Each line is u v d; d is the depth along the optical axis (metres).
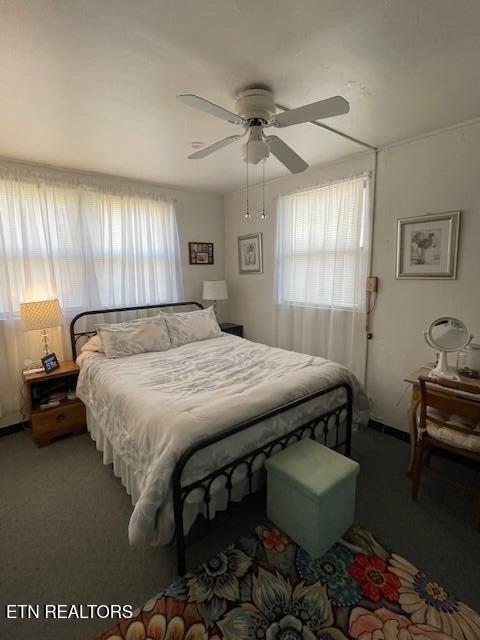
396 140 2.51
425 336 2.27
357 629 1.31
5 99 1.82
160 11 1.21
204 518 1.85
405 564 1.59
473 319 2.29
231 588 1.48
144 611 1.39
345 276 3.03
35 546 1.71
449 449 1.89
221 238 4.36
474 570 1.55
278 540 1.73
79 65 1.52
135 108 1.94
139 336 2.99
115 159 2.81
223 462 1.62
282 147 1.91
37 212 2.89
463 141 2.22
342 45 1.42
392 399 2.82
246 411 1.74
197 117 2.06
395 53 1.47
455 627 1.31
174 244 3.81
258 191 3.82
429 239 2.44
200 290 4.22
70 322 3.15
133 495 1.92
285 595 1.44
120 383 2.20
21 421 2.99
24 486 2.19
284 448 1.93
